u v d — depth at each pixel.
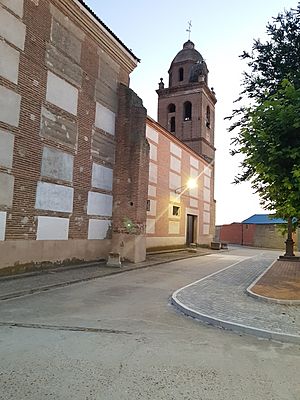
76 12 13.06
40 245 11.58
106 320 6.29
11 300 7.66
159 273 13.11
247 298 8.38
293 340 5.36
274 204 11.80
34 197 11.34
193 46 37.06
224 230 51.69
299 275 12.88
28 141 11.07
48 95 11.97
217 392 3.54
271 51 11.74
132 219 15.83
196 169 28.80
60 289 9.18
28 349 4.62
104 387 3.55
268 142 8.27
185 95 34.03
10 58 10.39
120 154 16.19
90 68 14.36
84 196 13.91
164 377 3.86
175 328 5.96
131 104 16.27
